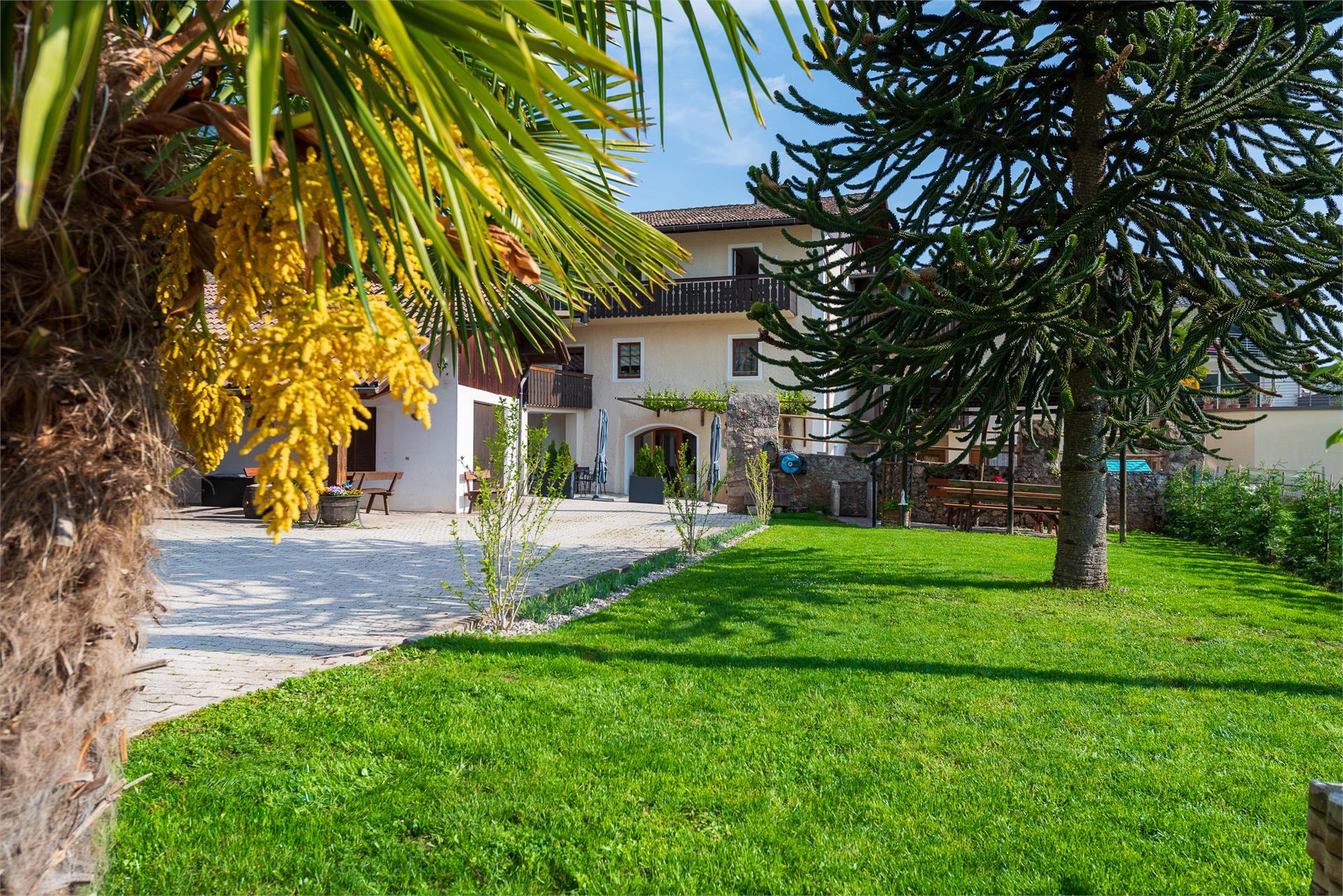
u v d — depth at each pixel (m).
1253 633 6.13
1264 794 3.25
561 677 4.55
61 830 1.32
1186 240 6.43
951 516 14.60
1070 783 3.33
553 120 0.94
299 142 1.30
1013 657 5.26
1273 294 5.75
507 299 2.29
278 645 5.28
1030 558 10.00
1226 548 12.11
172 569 8.51
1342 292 5.79
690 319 24.81
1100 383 6.25
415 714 3.84
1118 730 3.96
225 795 2.93
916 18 6.20
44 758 1.26
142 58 1.30
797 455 16.88
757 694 4.35
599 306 24.28
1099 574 7.82
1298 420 20.98
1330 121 5.51
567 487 23.84
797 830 2.86
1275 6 5.61
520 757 3.39
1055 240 5.93
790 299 23.20
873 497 14.61
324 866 2.51
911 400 7.02
